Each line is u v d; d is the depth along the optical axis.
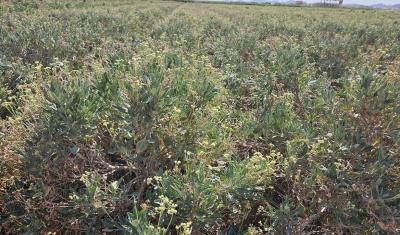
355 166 2.92
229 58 6.55
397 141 3.08
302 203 2.97
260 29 11.94
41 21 11.62
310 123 3.84
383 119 3.19
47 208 2.70
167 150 3.01
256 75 5.17
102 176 2.84
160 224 2.30
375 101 3.14
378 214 2.69
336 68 6.53
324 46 7.24
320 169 2.87
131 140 2.93
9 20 12.09
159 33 10.13
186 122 3.12
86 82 3.17
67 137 2.79
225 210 2.89
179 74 3.67
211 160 2.99
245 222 2.97
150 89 2.85
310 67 5.71
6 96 4.29
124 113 2.88
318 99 3.94
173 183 2.55
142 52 4.89
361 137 3.12
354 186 2.73
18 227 2.78
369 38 10.97
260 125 3.59
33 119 3.18
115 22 12.20
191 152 2.96
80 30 9.06
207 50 7.78
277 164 3.19
